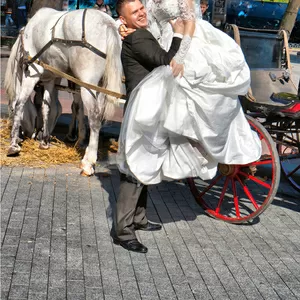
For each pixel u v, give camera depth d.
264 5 18.44
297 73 12.59
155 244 4.73
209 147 4.46
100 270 4.21
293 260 4.59
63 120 8.96
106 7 12.77
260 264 4.48
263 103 5.32
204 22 4.52
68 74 6.46
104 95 6.12
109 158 7.06
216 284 4.12
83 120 7.28
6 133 7.69
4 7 18.00
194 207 5.66
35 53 6.62
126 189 4.53
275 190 4.93
